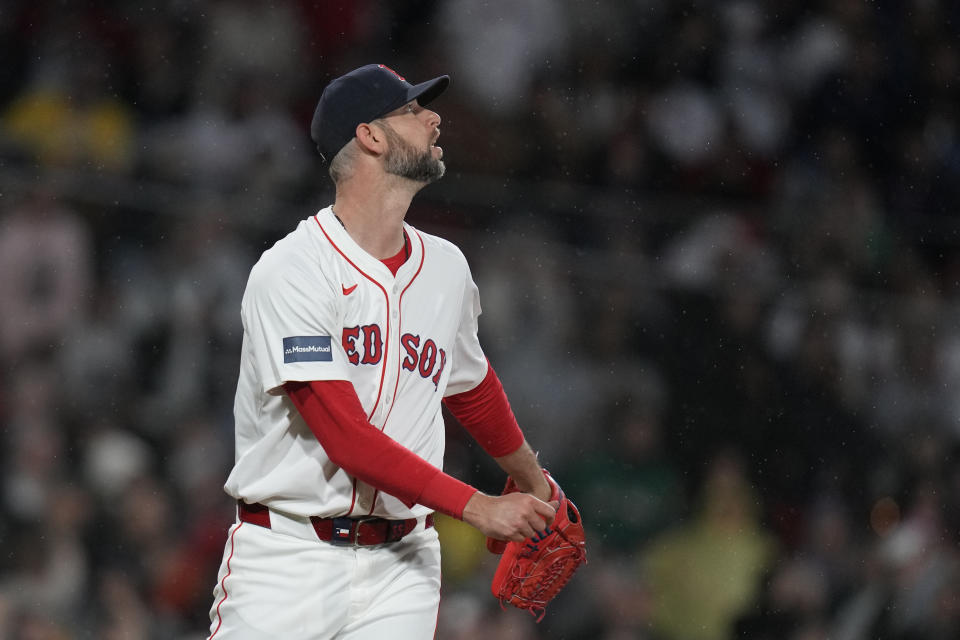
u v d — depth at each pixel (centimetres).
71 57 2502
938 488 2202
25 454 1942
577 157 2652
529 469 998
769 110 2833
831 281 2317
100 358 2025
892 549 2133
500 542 1026
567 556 985
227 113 2484
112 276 2069
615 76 2748
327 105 898
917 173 2909
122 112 2475
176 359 2050
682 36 2802
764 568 2059
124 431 1997
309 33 2661
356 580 902
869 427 2206
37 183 2073
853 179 2844
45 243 2047
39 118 2431
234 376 2069
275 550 892
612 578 1997
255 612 889
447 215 2178
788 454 2153
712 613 2019
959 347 2292
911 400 2253
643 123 2700
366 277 880
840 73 2897
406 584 925
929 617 2103
